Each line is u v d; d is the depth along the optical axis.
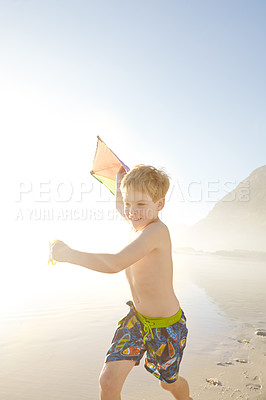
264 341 4.13
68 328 4.24
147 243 2.17
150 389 2.87
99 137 2.93
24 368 3.09
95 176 3.03
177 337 2.38
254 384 2.98
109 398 2.17
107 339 3.92
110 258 1.99
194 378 3.08
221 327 4.70
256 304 6.21
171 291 2.39
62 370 3.09
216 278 9.71
